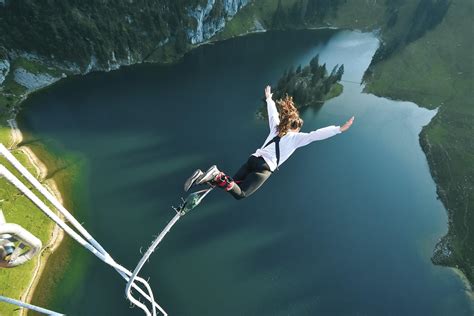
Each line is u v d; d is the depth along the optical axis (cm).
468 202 9069
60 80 11919
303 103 12506
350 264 7138
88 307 5638
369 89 14212
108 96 11638
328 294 6475
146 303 5853
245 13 18962
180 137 10144
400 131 11919
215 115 11369
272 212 8106
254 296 6288
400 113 12900
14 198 6669
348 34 19838
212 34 17238
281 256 7056
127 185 8244
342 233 7819
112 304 5738
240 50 16725
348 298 6481
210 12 16550
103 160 8875
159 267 6519
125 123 10412
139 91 12231
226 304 6106
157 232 7175
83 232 1060
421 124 12350
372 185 9381
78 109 10706
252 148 10062
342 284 6706
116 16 13762
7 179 822
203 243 7131
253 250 7119
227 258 6869
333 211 8369
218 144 10088
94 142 9406
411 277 7112
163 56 14638
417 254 7612
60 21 12156
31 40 11656
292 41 18375
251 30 18700
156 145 9719
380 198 8962
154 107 11400
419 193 9331
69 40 12188
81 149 9069
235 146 10088
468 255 7662
